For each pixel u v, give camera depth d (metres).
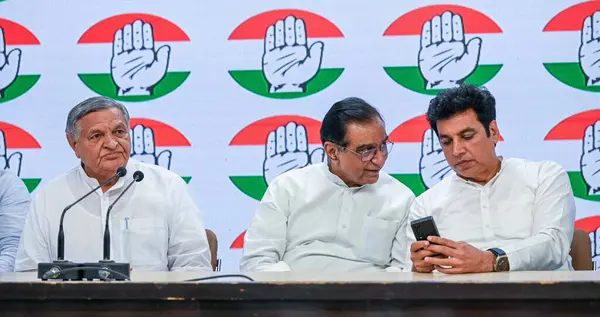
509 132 3.64
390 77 3.69
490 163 2.84
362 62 3.70
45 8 3.78
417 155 3.68
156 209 3.09
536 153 3.63
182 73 3.75
